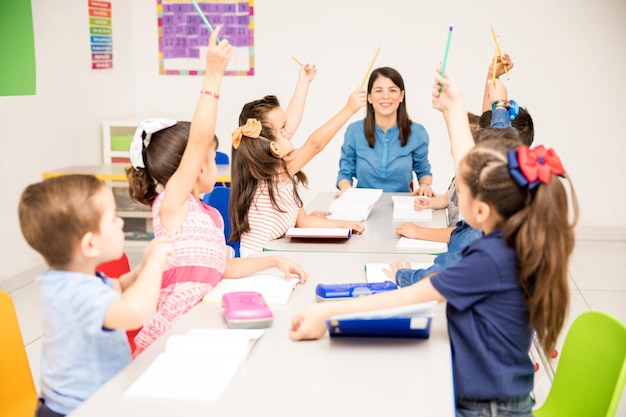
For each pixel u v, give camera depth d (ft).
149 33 18.04
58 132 14.90
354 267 6.79
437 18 16.96
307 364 4.51
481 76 17.03
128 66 17.97
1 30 12.27
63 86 15.07
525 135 8.49
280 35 17.48
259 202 8.61
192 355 4.56
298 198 8.90
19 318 11.75
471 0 16.80
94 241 4.57
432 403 3.97
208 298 5.77
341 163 12.60
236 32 17.56
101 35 16.58
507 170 4.60
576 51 16.70
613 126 16.87
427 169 12.54
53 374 4.66
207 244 6.07
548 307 4.57
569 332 5.61
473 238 5.99
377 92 11.80
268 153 8.41
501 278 4.62
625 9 16.40
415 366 4.47
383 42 17.21
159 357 4.56
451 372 4.38
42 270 14.24
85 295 4.46
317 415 3.83
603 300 12.71
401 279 6.07
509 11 16.72
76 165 15.66
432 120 17.37
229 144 18.04
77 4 15.57
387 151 12.21
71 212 4.46
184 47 17.94
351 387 4.17
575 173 17.16
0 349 5.71
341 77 17.49
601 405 5.09
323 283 6.24
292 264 6.34
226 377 4.25
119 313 4.36
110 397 4.06
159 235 6.08
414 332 4.82
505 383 4.68
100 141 16.80
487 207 4.69
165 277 6.03
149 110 18.39
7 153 13.09
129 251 16.08
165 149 6.12
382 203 10.48
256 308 5.19
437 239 7.94
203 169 6.14
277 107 8.85
